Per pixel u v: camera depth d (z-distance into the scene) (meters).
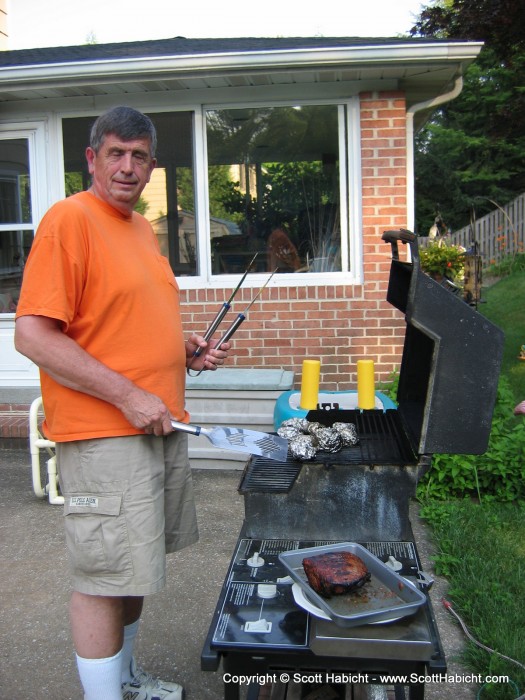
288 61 5.04
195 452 5.00
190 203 5.73
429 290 2.00
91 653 2.02
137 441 2.00
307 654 1.69
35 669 2.73
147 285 2.06
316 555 1.96
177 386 2.17
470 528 3.75
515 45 9.70
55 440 2.00
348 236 5.68
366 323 5.58
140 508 1.98
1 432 5.60
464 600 3.05
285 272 5.74
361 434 2.54
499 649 2.66
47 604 3.23
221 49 5.42
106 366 1.93
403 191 5.52
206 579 3.42
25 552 3.80
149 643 2.88
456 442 2.07
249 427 4.91
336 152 5.59
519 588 3.14
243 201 5.71
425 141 21.28
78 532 1.98
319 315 5.60
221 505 4.37
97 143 2.03
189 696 2.54
